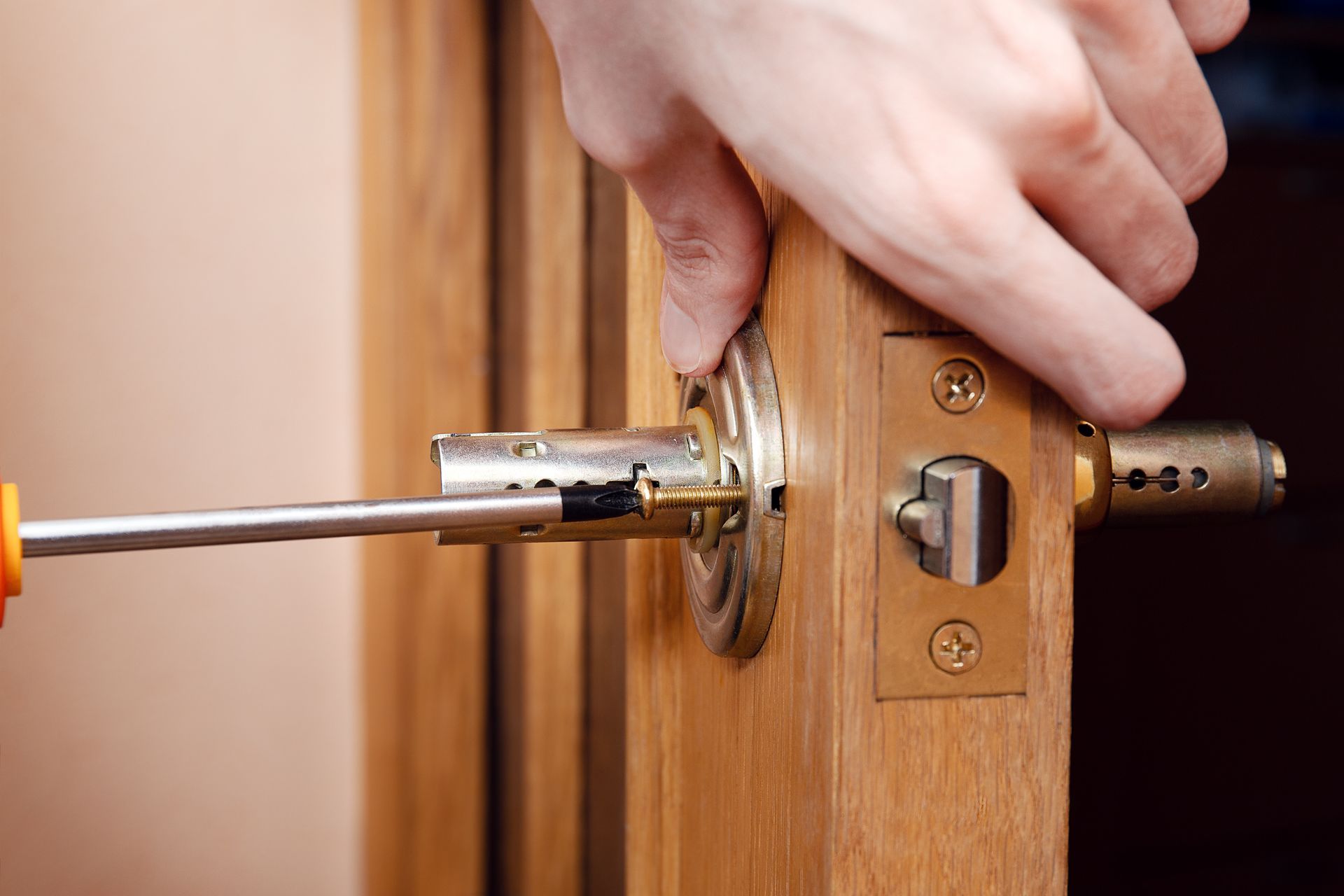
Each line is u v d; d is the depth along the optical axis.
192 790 0.79
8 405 0.72
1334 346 1.07
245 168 0.77
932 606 0.26
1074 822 1.02
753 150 0.25
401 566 0.76
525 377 0.68
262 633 0.81
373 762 0.81
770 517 0.29
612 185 0.63
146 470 0.76
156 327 0.76
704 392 0.33
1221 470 0.32
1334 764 1.11
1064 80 0.22
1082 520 0.31
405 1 0.72
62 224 0.73
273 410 0.79
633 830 0.42
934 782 0.26
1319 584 1.09
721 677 0.35
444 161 0.73
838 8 0.23
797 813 0.28
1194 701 1.05
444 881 0.78
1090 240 0.25
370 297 0.76
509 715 0.75
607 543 0.67
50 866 0.75
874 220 0.23
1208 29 0.27
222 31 0.75
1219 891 1.08
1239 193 1.02
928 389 0.26
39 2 0.71
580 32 0.27
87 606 0.75
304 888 0.83
